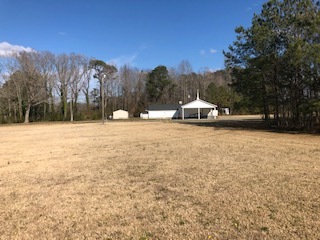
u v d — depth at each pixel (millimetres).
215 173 6602
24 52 47094
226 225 3721
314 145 11070
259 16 19266
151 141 13617
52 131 23016
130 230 3674
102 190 5516
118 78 65812
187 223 3830
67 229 3764
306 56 14359
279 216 3953
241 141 12898
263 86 19719
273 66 17703
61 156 9773
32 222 4023
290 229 3537
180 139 14258
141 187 5641
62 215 4270
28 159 9375
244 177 6160
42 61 49844
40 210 4508
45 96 47938
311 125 18047
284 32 17172
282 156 8656
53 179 6535
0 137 18328
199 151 10008
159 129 21844
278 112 21500
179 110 52125
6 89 46281
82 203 4793
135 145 12195
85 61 58750
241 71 20531
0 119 45156
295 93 17859
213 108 47375
